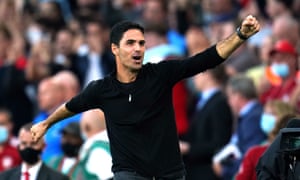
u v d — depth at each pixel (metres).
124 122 18.25
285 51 27.97
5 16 40.59
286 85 28.08
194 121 28.50
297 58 28.22
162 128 18.23
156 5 36.00
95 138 24.34
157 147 18.19
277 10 33.59
